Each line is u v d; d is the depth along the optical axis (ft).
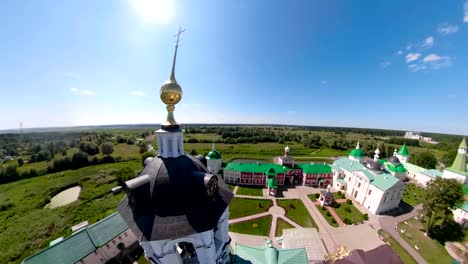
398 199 178.19
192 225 43.19
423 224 155.22
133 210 46.50
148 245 45.68
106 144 400.26
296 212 172.65
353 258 89.45
